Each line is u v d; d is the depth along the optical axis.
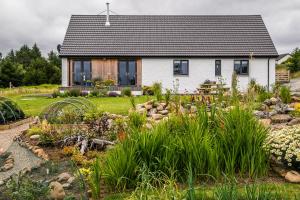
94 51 32.28
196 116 7.21
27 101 22.36
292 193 5.43
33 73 54.31
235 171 6.34
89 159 7.97
